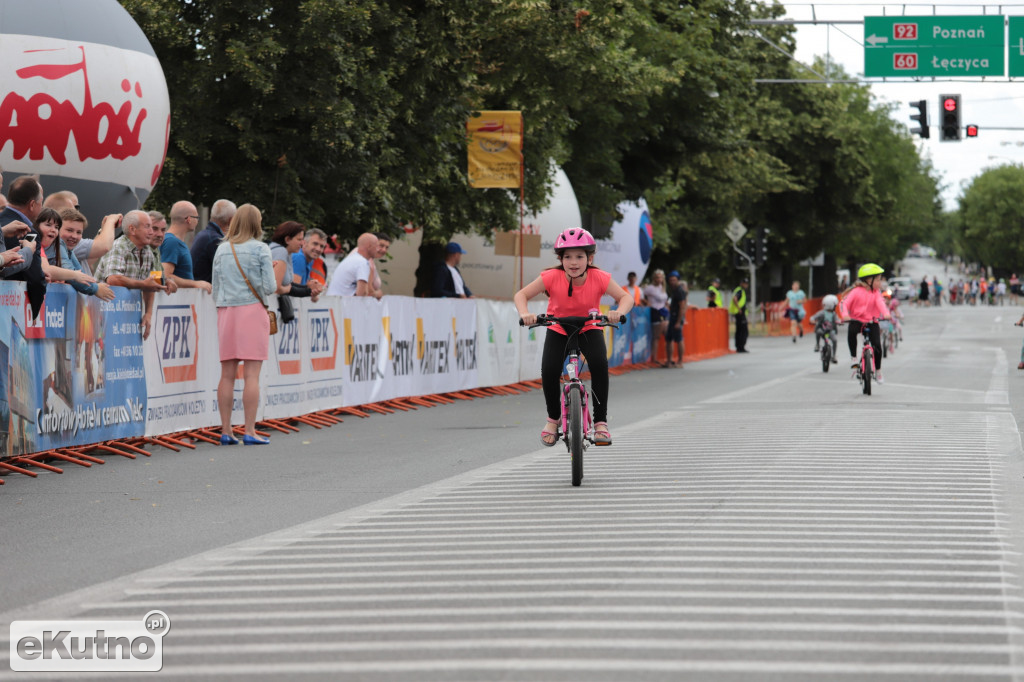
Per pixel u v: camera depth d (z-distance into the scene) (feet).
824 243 310.04
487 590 32.12
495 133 125.39
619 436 71.46
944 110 199.62
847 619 28.81
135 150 87.81
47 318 57.93
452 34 118.42
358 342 88.79
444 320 103.09
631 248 186.50
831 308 144.36
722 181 206.90
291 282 77.20
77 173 84.38
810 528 40.55
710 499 46.68
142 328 66.08
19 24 81.87
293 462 61.36
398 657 26.02
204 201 112.37
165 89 92.12
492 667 25.11
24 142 81.61
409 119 116.67
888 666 25.07
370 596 31.71
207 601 31.53
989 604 30.27
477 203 130.72
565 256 52.13
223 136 107.04
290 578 34.12
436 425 81.00
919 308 515.09
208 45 106.32
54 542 40.27
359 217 116.47
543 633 27.71
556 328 52.95
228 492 51.19
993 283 624.59
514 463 59.67
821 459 58.75
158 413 67.56
